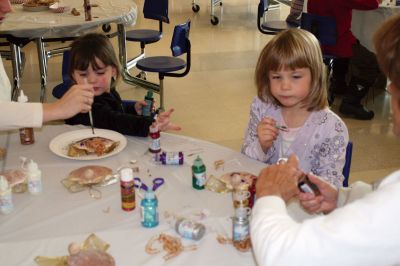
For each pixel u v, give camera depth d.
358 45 3.96
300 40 1.68
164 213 1.38
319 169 1.80
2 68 2.12
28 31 3.27
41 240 1.26
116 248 1.23
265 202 1.06
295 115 1.84
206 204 1.43
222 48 5.68
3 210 1.38
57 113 1.61
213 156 1.74
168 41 5.90
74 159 1.70
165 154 1.67
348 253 0.87
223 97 4.33
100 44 2.07
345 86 4.29
